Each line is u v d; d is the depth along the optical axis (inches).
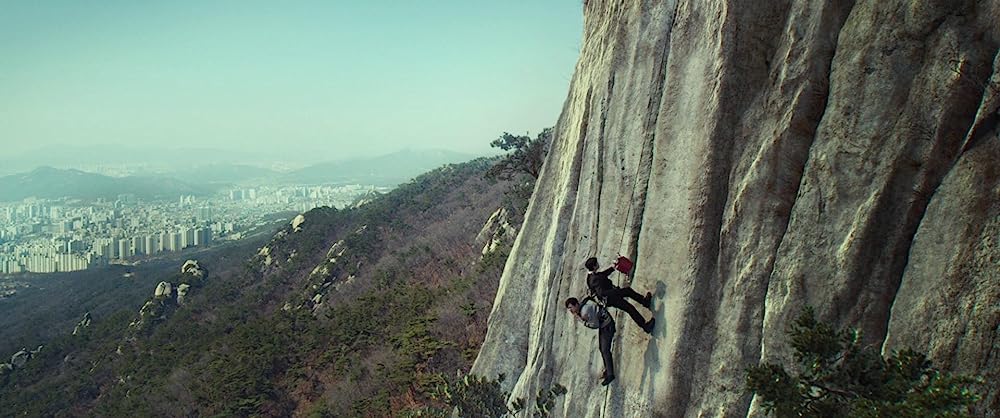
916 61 239.5
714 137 306.7
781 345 256.7
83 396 2005.4
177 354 2021.4
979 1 230.2
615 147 404.2
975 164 217.0
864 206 241.0
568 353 437.7
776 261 267.0
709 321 299.9
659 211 341.4
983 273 205.8
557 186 568.7
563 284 460.8
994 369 197.2
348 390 1253.7
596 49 490.9
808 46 277.0
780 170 277.1
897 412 184.9
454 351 1188.5
